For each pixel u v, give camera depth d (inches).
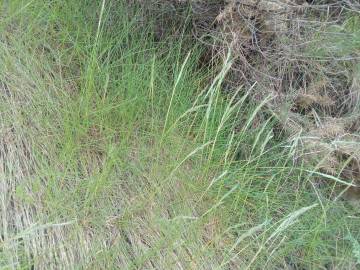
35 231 73.4
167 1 97.5
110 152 77.7
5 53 86.5
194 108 79.2
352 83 104.2
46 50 91.9
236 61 98.0
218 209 86.7
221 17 91.8
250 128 97.3
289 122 96.4
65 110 83.4
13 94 84.4
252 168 89.7
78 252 74.6
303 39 100.7
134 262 76.7
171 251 78.3
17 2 87.1
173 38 100.0
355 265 90.3
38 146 81.3
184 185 86.9
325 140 95.7
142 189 84.4
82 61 91.5
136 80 90.4
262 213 89.7
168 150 88.7
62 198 77.5
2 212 73.7
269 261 85.3
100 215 79.1
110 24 96.1
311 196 94.8
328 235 92.7
